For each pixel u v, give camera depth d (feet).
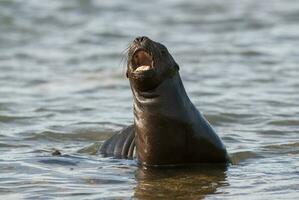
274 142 166.71
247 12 401.49
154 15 397.39
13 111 203.41
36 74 262.06
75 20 379.55
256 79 246.27
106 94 230.07
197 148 145.38
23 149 161.79
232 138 170.81
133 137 156.97
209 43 320.29
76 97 225.35
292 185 131.34
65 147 164.76
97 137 173.88
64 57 294.66
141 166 146.61
